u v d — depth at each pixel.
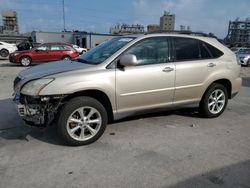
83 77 4.60
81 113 4.64
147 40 5.26
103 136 5.10
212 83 6.10
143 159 4.24
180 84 5.57
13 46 25.45
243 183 3.64
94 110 4.73
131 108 5.16
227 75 6.21
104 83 4.73
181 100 5.73
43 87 4.39
